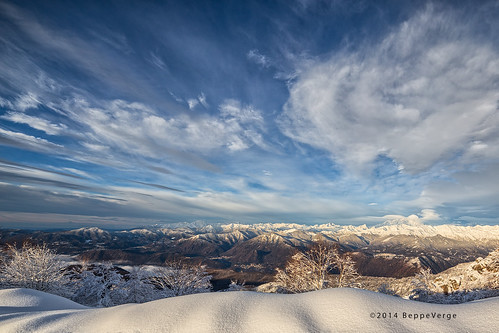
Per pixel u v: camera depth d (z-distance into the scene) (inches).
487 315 145.5
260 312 169.2
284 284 769.6
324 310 165.9
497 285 531.8
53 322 187.8
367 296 177.2
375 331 139.4
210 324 157.5
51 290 714.8
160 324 164.1
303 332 142.2
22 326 182.4
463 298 529.3
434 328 140.1
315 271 731.4
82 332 168.7
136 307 194.5
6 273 692.7
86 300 740.7
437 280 696.4
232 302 184.1
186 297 199.3
